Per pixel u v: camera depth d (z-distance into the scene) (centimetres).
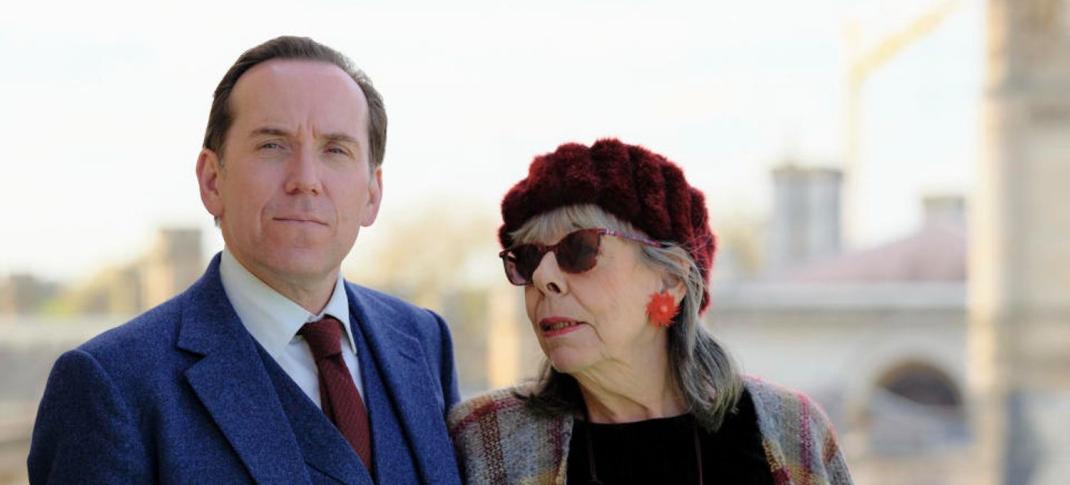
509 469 324
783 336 2278
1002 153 2127
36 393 2275
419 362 318
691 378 324
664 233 316
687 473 322
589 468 323
